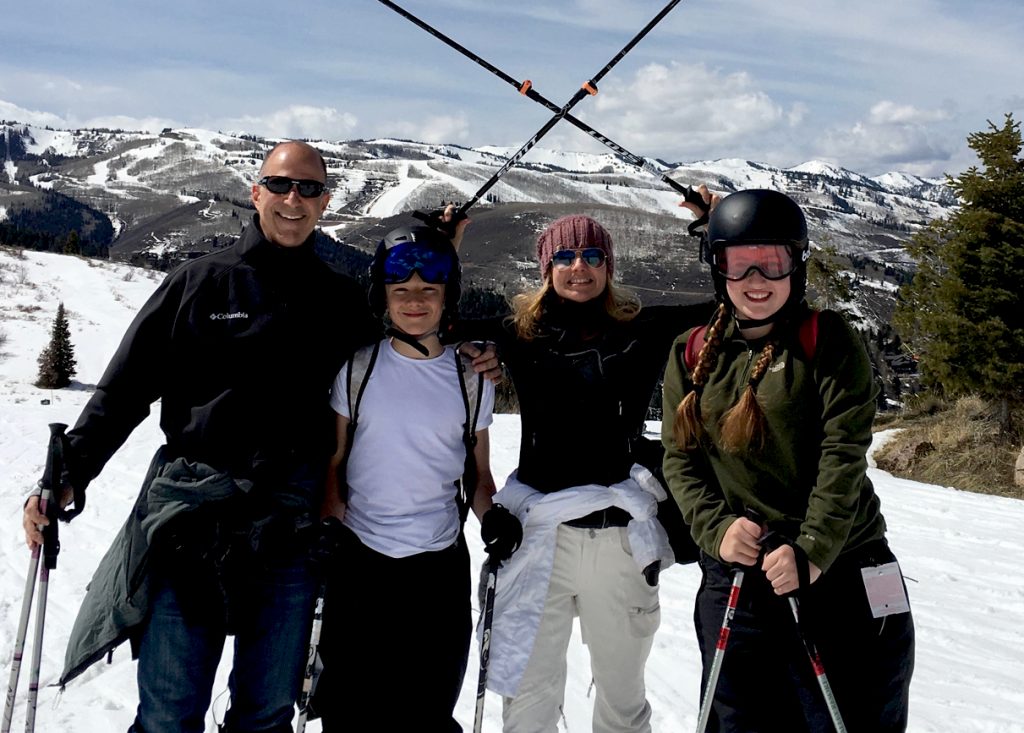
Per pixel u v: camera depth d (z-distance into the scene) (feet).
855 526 7.45
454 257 9.14
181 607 7.88
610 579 8.96
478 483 9.64
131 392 8.30
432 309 8.87
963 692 13.23
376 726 8.77
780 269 7.49
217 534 7.85
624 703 9.28
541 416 9.12
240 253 8.52
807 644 7.11
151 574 7.89
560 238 9.14
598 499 8.83
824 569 7.06
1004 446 39.29
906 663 7.45
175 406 8.36
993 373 40.14
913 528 24.17
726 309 8.00
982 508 26.81
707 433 7.91
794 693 7.60
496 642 8.80
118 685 12.13
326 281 8.95
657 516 9.08
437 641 8.91
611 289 9.48
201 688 8.02
